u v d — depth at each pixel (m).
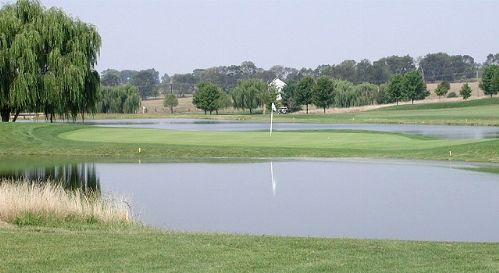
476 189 25.05
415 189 25.30
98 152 39.69
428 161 34.28
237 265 11.36
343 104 147.50
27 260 11.66
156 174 30.38
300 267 11.21
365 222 19.22
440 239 16.86
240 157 37.62
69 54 54.75
